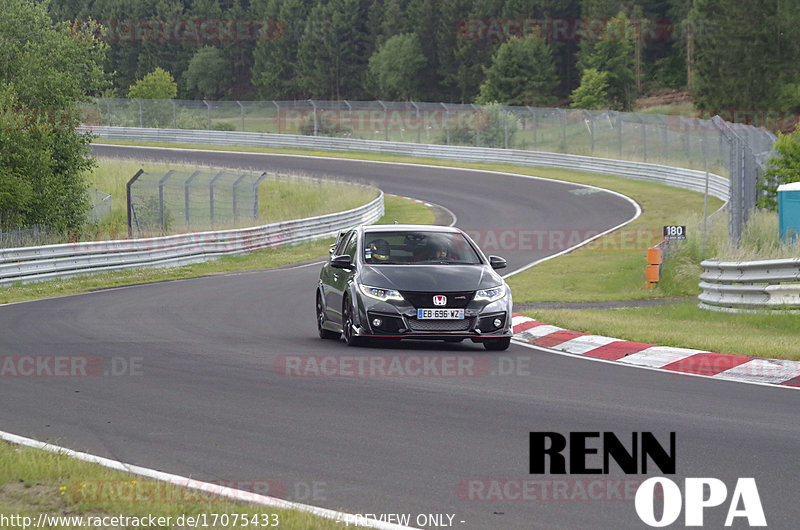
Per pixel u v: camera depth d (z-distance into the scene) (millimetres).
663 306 20281
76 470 6719
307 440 7898
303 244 38906
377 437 8008
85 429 8336
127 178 54812
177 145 77688
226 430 8273
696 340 13664
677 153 60688
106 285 25359
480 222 43625
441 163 66438
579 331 15359
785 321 16016
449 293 13016
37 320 17094
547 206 47406
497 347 13625
